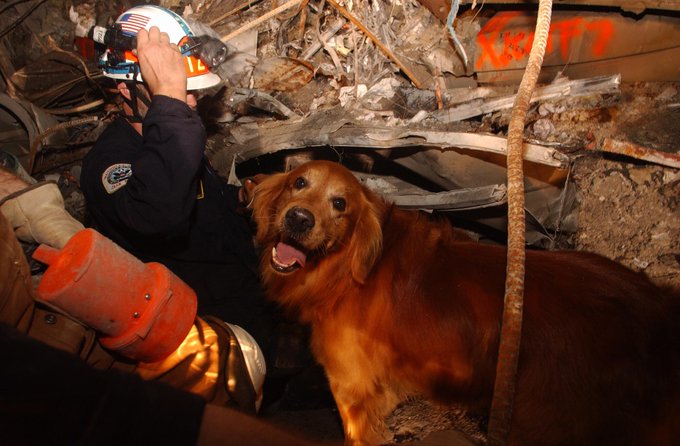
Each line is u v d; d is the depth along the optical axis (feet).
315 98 4.70
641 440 2.42
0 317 1.36
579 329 2.49
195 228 3.33
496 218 4.05
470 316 2.67
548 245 3.96
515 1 4.03
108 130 3.15
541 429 2.54
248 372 1.94
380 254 2.92
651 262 3.62
